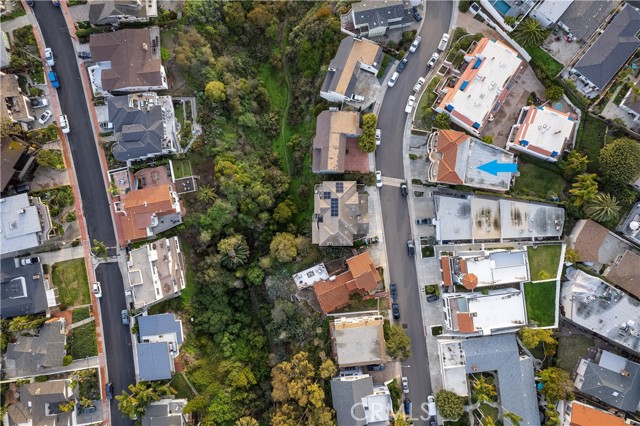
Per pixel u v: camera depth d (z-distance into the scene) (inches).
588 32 2977.4
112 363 3203.7
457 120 3034.0
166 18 3223.4
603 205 2819.9
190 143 3245.6
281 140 3511.3
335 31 3243.1
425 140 3152.1
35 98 3253.0
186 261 3277.6
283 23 3540.8
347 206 3038.9
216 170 3181.6
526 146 2935.5
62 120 3230.8
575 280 2962.6
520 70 3093.0
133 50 3132.4
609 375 2851.9
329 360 2957.7
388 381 3090.6
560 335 3009.4
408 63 3208.7
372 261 3122.5
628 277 2874.0
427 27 3206.2
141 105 3154.5
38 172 3253.0
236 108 3309.5
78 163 3272.6
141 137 3088.1
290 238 3176.7
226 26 3432.6
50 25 3270.2
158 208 3075.8
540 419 2970.0
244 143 3378.4
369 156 3201.3
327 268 3184.1
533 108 2942.9
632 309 2861.7
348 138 3206.2
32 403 3043.8
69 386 3068.4
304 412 2930.6
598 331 2898.6
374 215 3198.8
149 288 3120.1
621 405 2824.8
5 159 3061.0
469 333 2987.2
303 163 3368.6
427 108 3102.9
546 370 2913.4
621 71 2925.7
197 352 3191.4
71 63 3272.6
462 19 3174.2
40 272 3161.9
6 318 3164.4
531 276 2999.5
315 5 3432.6
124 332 3221.0
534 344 2834.6
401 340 2940.5
